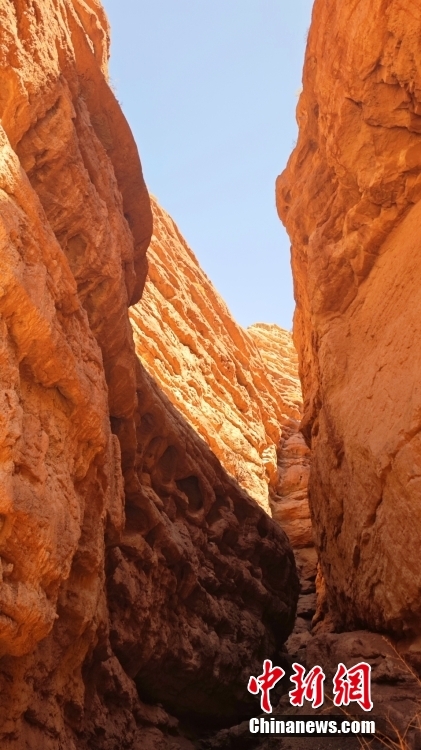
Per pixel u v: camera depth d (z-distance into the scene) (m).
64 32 7.61
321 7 9.94
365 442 8.11
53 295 5.61
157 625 8.55
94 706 7.03
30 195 5.50
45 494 4.96
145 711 8.12
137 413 9.77
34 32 6.59
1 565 4.46
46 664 5.93
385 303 8.89
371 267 9.69
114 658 7.54
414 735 5.90
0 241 4.85
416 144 8.80
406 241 8.82
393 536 7.44
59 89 7.00
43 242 5.55
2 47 6.04
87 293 7.75
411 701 6.52
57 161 7.01
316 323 10.58
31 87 6.38
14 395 4.69
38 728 5.79
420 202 8.84
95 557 6.48
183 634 9.05
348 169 9.67
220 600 10.48
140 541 8.47
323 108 10.26
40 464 4.97
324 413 10.18
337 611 10.57
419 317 7.70
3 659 5.37
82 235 7.52
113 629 7.73
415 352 7.52
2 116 6.12
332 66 9.52
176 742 8.32
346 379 9.43
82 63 8.63
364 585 8.34
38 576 4.79
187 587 9.38
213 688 9.37
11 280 4.83
